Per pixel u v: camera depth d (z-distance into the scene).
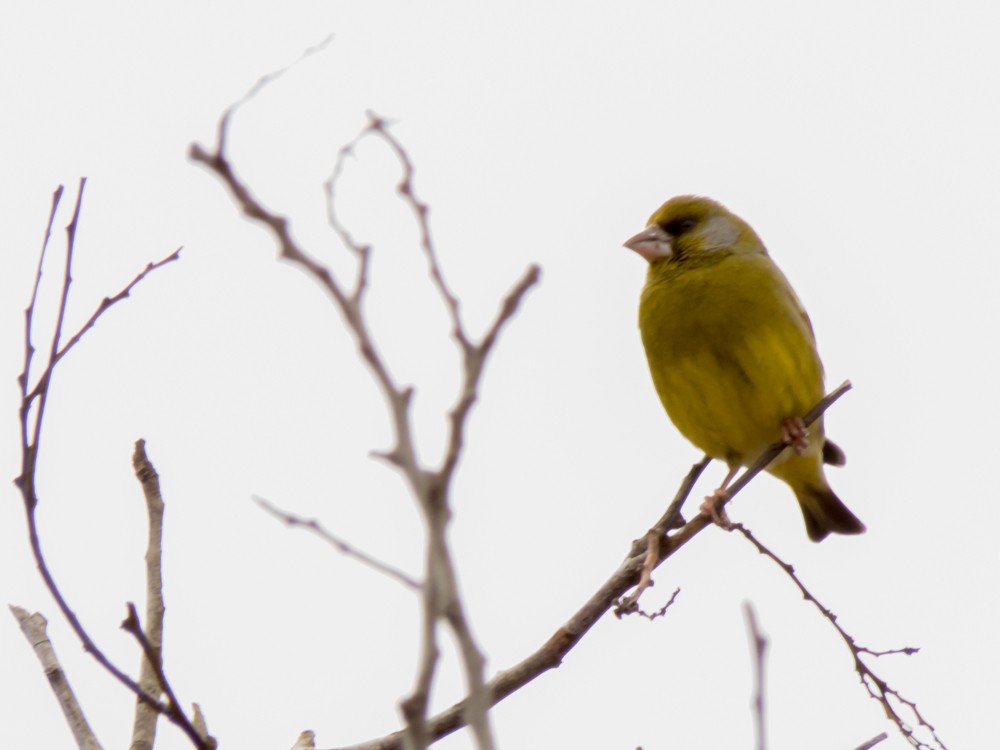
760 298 12.68
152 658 5.73
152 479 6.91
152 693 6.62
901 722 8.62
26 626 6.91
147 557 6.81
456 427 3.61
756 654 4.04
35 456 6.25
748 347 12.58
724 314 12.62
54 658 6.78
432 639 3.57
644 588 8.71
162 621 6.71
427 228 3.82
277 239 3.53
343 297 3.58
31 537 6.09
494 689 8.45
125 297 6.68
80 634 5.85
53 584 5.98
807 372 12.77
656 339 12.96
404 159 3.92
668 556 9.24
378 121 3.99
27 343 6.39
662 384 13.11
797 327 12.82
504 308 3.66
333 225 3.73
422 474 3.58
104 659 5.78
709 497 10.84
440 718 8.29
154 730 6.53
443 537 3.59
